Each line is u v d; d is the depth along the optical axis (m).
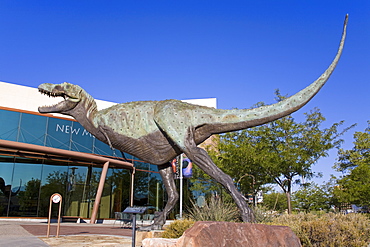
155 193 30.44
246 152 19.95
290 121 20.17
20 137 23.77
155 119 7.47
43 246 9.47
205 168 6.96
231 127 7.35
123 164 26.88
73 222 24.86
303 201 25.38
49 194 24.39
